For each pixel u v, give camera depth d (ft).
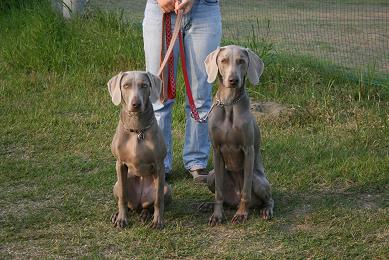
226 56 15.52
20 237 15.30
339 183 18.33
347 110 23.80
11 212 16.67
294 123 23.04
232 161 16.26
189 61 18.43
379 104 24.27
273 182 18.38
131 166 15.69
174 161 20.03
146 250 14.66
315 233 15.46
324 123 22.86
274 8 47.37
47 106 24.76
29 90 26.76
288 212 16.63
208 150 19.21
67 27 31.73
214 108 16.05
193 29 18.08
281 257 14.33
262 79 26.76
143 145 15.37
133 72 15.16
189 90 18.20
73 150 20.90
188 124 18.99
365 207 16.84
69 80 27.63
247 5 47.78
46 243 15.05
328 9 48.06
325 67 27.78
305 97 25.02
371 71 26.30
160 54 18.15
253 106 24.23
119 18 32.65
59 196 17.63
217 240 15.19
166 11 17.76
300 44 34.63
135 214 16.51
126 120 15.40
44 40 30.60
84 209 16.79
